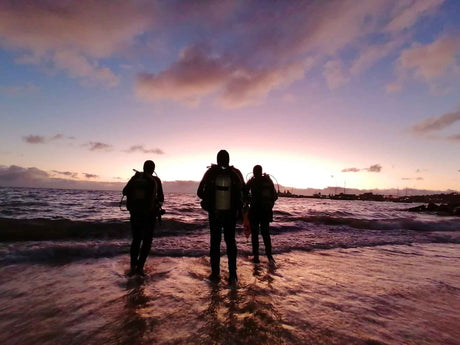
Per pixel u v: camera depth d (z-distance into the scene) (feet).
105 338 6.54
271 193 16.39
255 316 8.00
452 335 7.02
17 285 10.48
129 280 11.53
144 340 6.48
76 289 10.23
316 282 11.81
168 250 17.60
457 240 27.48
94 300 9.14
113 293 9.91
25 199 79.41
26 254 15.01
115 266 13.82
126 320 7.61
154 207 13.20
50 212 43.32
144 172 13.83
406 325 7.57
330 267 14.75
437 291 10.87
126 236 22.00
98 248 16.87
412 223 38.17
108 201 82.79
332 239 25.03
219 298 9.55
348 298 9.78
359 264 15.66
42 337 6.54
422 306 9.15
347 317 8.06
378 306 9.05
